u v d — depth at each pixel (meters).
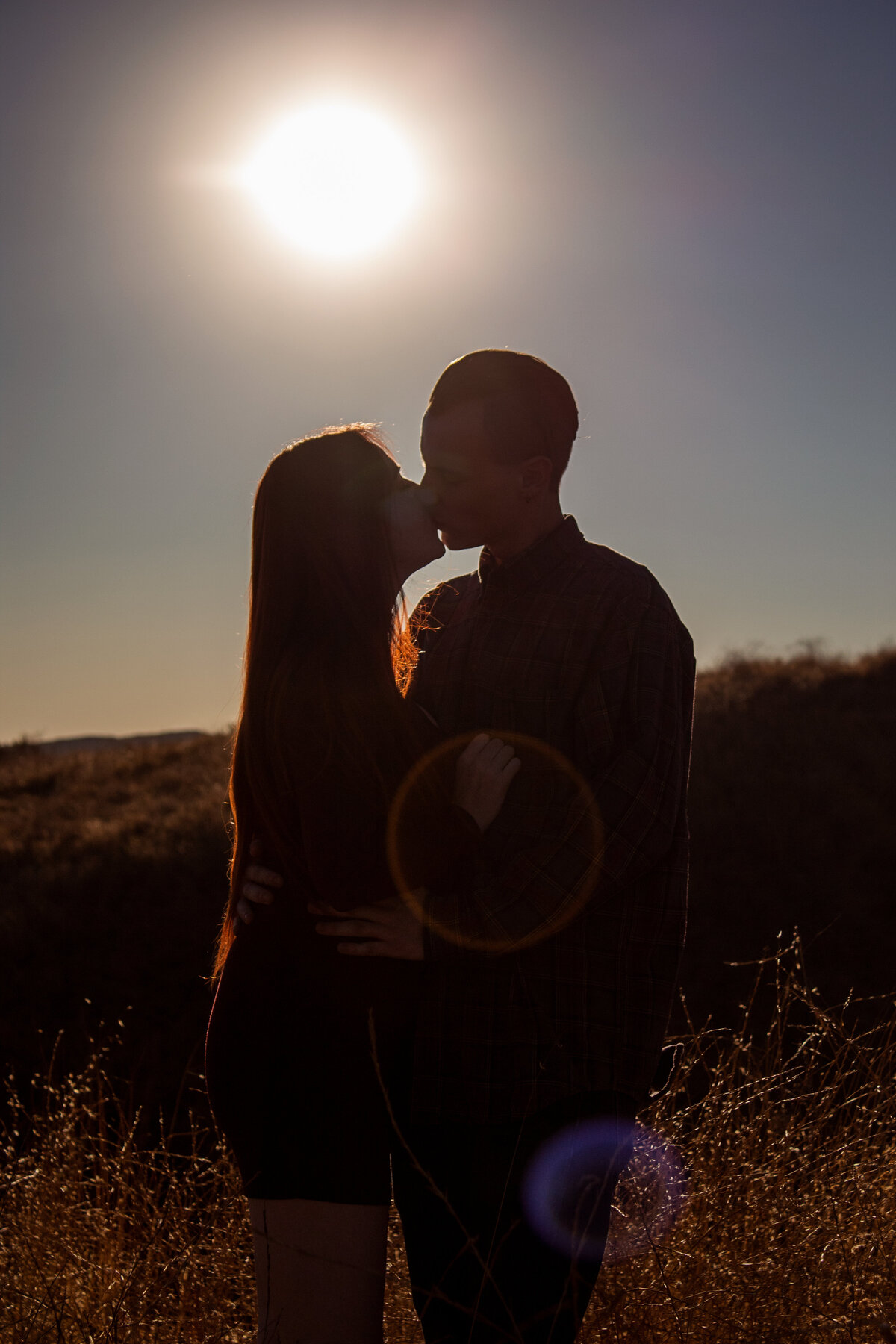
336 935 1.84
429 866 1.77
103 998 9.31
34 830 15.09
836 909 9.86
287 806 1.84
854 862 10.65
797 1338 1.93
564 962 1.96
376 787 1.74
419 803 1.77
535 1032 1.95
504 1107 1.95
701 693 17.41
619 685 1.97
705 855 11.08
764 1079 2.62
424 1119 2.01
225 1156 2.79
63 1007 9.22
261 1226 1.81
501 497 2.08
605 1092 1.92
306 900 1.87
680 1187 2.30
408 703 1.93
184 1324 2.20
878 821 11.47
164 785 17.48
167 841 12.91
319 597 1.88
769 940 9.52
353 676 1.80
